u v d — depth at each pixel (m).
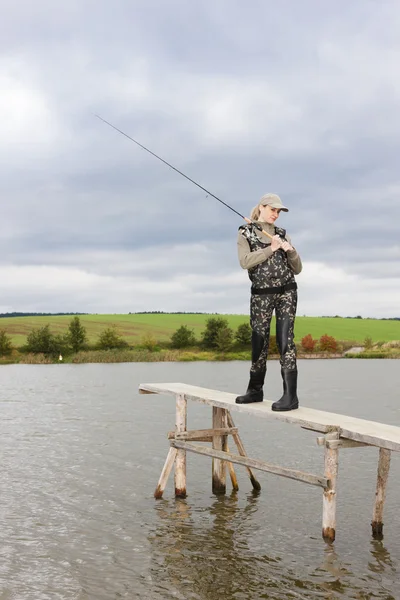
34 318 115.25
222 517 10.23
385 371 49.06
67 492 11.76
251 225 8.88
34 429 19.20
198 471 13.54
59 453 15.37
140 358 69.56
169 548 8.79
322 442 8.22
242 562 8.28
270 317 9.00
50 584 7.61
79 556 8.52
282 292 8.88
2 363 67.31
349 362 64.94
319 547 8.82
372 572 7.95
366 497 11.41
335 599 7.17
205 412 23.05
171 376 44.00
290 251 8.77
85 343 78.62
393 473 13.21
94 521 10.03
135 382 38.53
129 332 97.50
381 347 83.44
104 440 17.17
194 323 111.94
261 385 9.52
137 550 8.73
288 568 8.07
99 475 13.09
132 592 7.38
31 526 9.78
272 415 8.76
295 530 9.57
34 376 45.09
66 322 108.31
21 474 13.16
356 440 7.75
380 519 9.30
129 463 14.24
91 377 43.56
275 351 68.94
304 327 109.69
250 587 7.50
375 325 116.69
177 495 11.36
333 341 82.06
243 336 81.50
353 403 26.58
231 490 11.95
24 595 7.30
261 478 12.87
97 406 25.39
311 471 13.52
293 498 11.38
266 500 11.23
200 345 82.31
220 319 82.38
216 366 58.03
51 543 9.02
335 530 9.45
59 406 25.56
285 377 9.02
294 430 18.59
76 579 7.75
